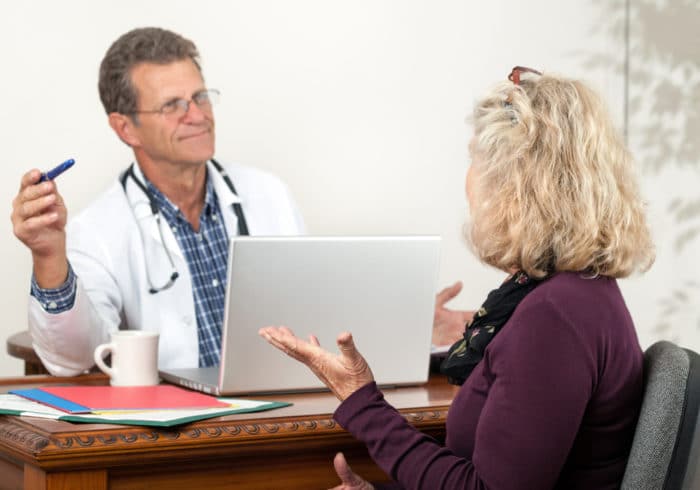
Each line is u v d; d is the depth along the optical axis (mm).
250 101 3438
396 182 3682
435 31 3703
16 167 3150
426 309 1689
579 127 1290
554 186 1271
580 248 1251
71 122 3219
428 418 1498
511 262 1309
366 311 1641
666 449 1220
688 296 4035
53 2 3170
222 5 3377
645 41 3984
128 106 2205
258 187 2430
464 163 3783
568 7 3908
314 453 1453
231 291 1540
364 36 3594
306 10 3498
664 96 4000
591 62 3951
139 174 2266
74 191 3232
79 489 1266
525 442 1186
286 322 1587
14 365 3164
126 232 2201
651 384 1250
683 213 4020
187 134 2184
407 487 1294
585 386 1201
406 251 1648
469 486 1230
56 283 1699
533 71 1413
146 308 2174
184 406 1452
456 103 3760
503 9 3811
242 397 1595
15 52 3131
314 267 1585
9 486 1408
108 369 1671
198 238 2260
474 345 1405
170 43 2232
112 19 3248
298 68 3502
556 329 1207
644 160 3982
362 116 3611
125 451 1269
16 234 1612
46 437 1244
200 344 2201
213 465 1370
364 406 1327
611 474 1283
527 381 1196
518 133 1302
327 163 3570
